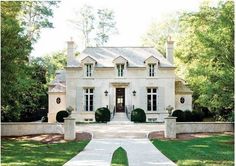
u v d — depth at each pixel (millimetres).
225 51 25312
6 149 21578
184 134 30016
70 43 45562
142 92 44656
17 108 28781
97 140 26625
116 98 44906
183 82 47875
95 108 44625
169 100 44750
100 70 44750
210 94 25406
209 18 41125
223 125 31781
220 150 21219
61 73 50812
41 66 54250
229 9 25250
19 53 24078
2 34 22484
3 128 29266
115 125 37719
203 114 42875
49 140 26938
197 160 17250
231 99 25062
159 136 28750
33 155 19000
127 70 44781
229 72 24750
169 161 16812
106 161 16875
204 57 26828
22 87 25484
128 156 18453
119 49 47312
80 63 44875
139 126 36156
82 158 17844
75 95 44781
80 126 36156
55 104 45750
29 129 29984
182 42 44969
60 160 17250
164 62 45500
